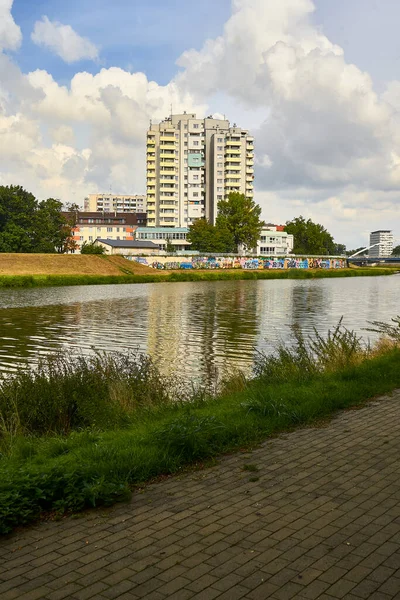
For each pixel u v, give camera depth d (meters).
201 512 4.74
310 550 4.01
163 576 3.68
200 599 3.41
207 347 21.45
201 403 9.46
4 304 43.34
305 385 10.23
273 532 4.32
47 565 3.86
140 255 106.06
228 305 42.28
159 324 29.73
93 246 107.12
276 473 5.72
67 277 76.00
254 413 7.98
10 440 7.63
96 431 7.93
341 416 8.20
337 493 5.13
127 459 5.84
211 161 160.25
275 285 76.00
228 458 6.27
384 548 4.02
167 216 156.12
